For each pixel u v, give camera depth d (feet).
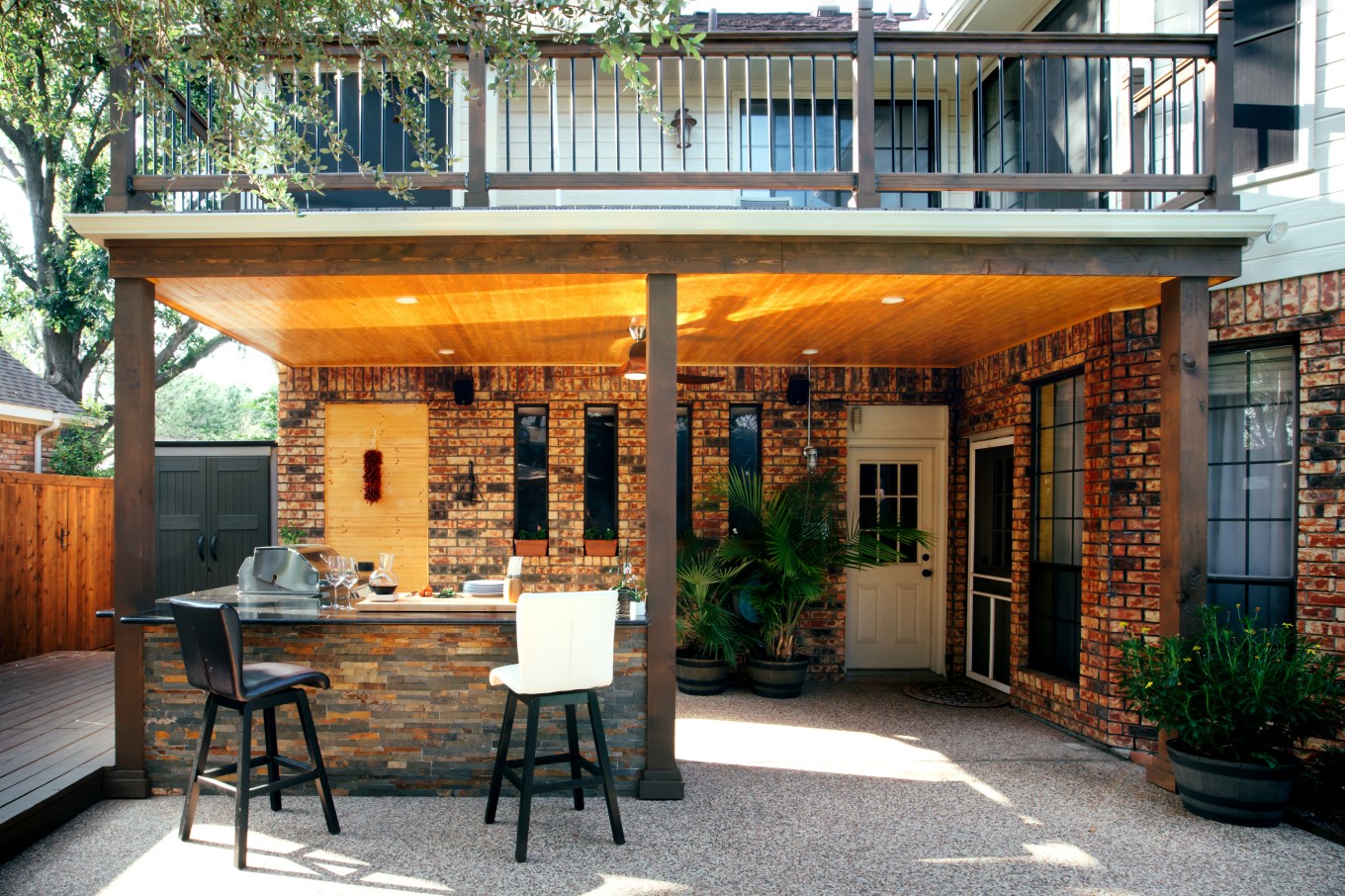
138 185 14.26
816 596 21.59
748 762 16.70
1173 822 13.73
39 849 12.38
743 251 14.40
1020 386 21.38
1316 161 15.94
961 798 14.76
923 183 14.65
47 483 25.81
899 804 14.47
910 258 14.39
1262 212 16.52
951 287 15.52
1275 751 13.65
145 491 14.61
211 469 27.07
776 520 21.77
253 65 12.06
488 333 19.80
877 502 25.22
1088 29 20.97
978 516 24.02
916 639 25.27
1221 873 11.88
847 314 17.97
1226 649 14.23
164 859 12.06
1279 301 16.26
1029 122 23.20
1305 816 13.55
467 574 23.80
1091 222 13.96
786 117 25.12
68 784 13.48
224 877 11.53
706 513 24.31
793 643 23.41
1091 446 18.22
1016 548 21.39
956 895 11.21
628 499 23.99
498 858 12.18
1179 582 14.60
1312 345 15.84
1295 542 16.11
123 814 13.69
